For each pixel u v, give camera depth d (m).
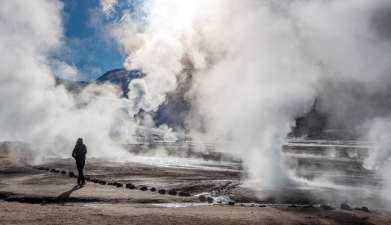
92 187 21.45
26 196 18.23
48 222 12.53
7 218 12.84
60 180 23.98
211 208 16.77
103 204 17.08
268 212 16.11
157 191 21.38
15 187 20.81
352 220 15.69
